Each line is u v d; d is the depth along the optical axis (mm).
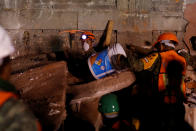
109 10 4797
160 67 2701
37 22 4746
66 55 4586
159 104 2670
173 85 2645
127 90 3318
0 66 995
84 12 4777
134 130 2277
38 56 4504
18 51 4750
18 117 878
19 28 4738
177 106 2629
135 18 4855
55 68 3342
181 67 2711
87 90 3123
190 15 4930
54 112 2246
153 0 4840
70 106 3051
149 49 4746
